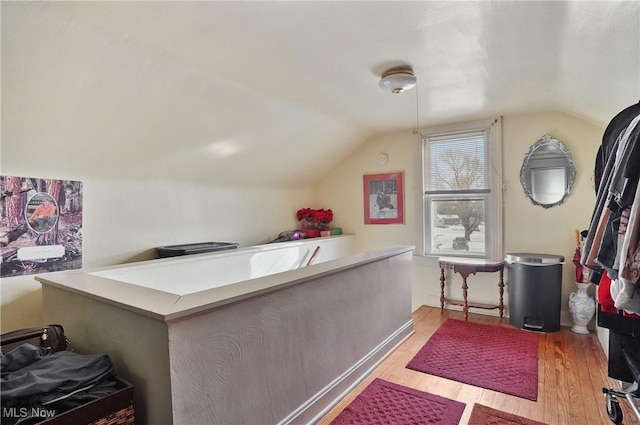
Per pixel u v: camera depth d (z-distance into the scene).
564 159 3.22
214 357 1.32
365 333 2.36
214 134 2.75
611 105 2.29
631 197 1.17
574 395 2.03
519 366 2.40
